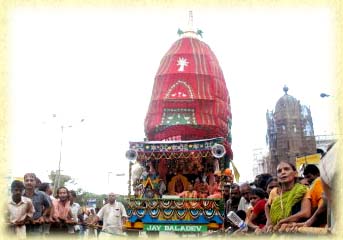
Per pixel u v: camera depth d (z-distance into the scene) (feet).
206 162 65.16
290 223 21.77
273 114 116.98
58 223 36.78
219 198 53.31
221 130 73.92
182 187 65.10
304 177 28.43
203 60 77.10
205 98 73.20
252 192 32.71
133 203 55.26
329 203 19.61
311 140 110.42
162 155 59.00
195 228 53.01
